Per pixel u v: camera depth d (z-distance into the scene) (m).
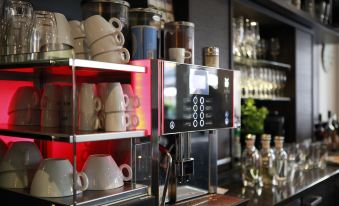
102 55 1.05
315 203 1.88
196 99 1.23
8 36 1.10
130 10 1.32
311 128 3.02
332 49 4.03
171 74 1.14
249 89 2.39
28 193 1.00
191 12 1.68
